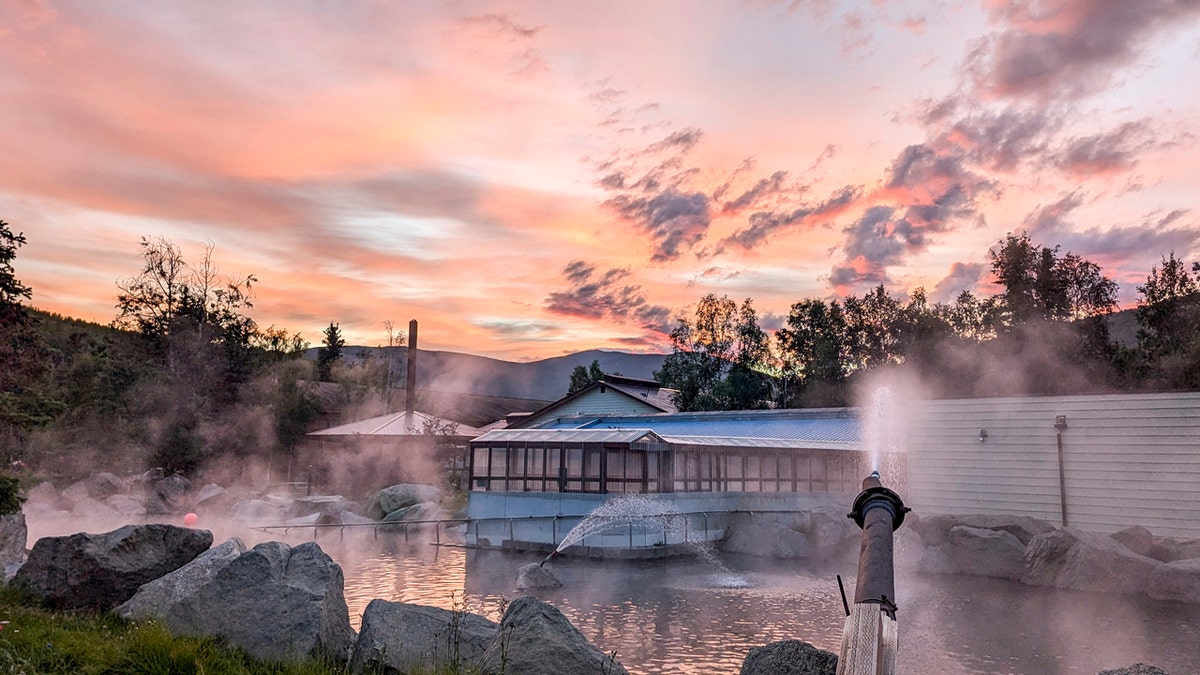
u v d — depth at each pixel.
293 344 75.94
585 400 60.19
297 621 9.70
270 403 62.31
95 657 8.57
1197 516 26.25
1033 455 30.25
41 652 8.56
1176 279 58.41
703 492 32.69
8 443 18.94
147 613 10.23
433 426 60.91
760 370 78.75
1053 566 24.34
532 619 9.42
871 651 3.78
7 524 19.53
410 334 64.38
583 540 29.92
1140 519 27.42
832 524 31.08
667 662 14.02
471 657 9.50
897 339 76.31
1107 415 28.58
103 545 12.37
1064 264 62.97
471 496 34.59
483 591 21.66
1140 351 57.59
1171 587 21.44
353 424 61.69
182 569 11.28
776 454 36.72
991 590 23.48
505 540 32.25
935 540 29.92
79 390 56.00
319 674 8.87
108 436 55.47
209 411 56.00
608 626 17.27
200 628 9.80
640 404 56.78
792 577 25.56
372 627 9.76
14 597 11.81
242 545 12.45
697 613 18.91
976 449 31.70
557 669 8.64
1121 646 15.78
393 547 32.69
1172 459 26.95
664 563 28.80
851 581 24.47
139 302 56.38
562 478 32.16
